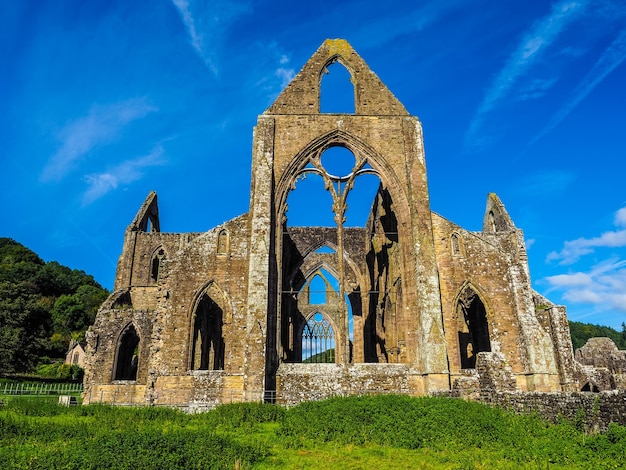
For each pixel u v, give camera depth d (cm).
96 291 10994
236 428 1647
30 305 6781
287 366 2578
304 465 1100
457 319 2791
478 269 2881
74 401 2917
